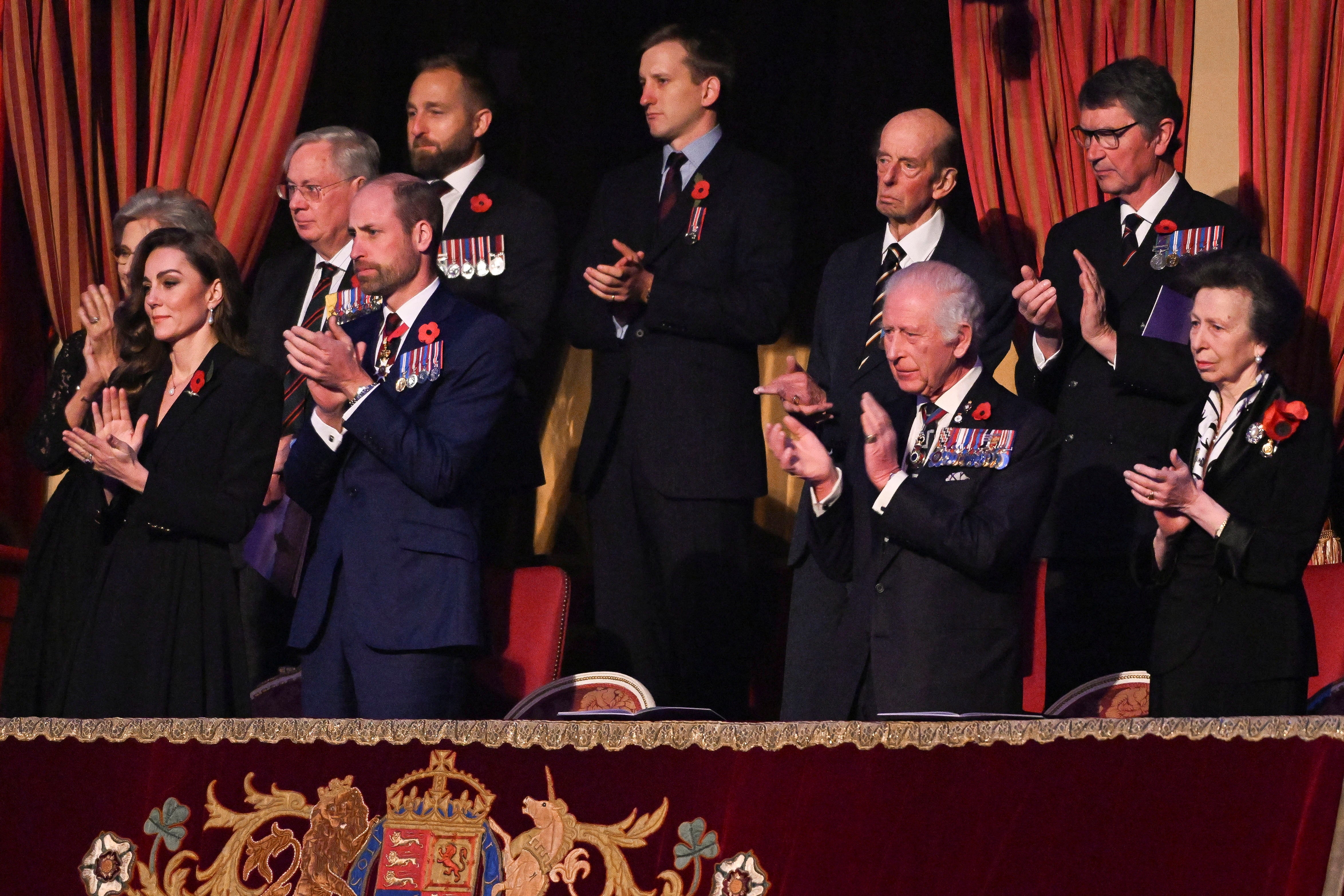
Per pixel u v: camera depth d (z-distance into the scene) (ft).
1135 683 52.60
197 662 48.55
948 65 80.74
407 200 52.90
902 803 41.22
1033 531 48.14
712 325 62.85
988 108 72.43
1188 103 71.92
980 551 47.06
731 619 62.90
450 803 42.63
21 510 75.97
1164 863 39.73
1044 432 49.14
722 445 63.16
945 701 47.32
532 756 42.73
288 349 49.24
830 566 51.78
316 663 49.73
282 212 81.61
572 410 81.10
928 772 41.32
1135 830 40.06
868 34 81.46
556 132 83.25
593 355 81.25
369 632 48.55
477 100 68.85
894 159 62.23
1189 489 45.16
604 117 83.25
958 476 49.11
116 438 48.80
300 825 42.88
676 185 66.90
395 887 42.04
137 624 48.78
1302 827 39.09
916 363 50.01
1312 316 66.85
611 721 42.47
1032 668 60.29
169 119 75.20
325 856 42.63
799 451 50.57
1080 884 40.01
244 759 43.45
